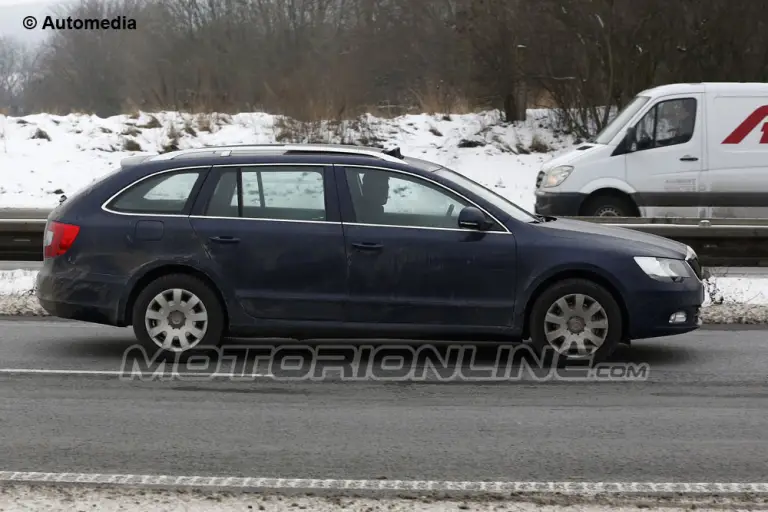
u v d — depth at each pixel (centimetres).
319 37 5381
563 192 2675
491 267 1384
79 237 1420
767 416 1176
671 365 1430
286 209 1408
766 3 4091
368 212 1402
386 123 4462
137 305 1412
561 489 916
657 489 920
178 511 845
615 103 4275
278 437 1080
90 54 5778
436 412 1184
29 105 5794
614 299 1402
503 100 4481
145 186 1430
